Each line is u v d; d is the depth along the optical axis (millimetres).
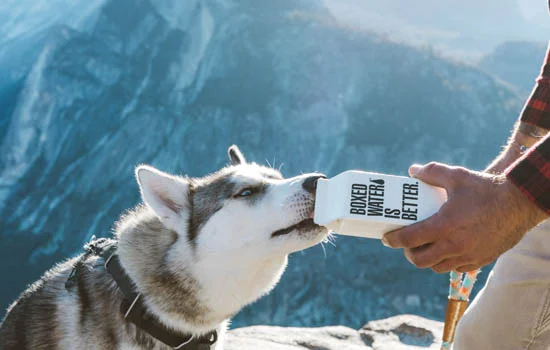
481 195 2111
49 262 59500
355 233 2404
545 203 2043
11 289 56938
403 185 2289
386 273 53562
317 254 54875
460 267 2250
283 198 3143
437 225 2145
